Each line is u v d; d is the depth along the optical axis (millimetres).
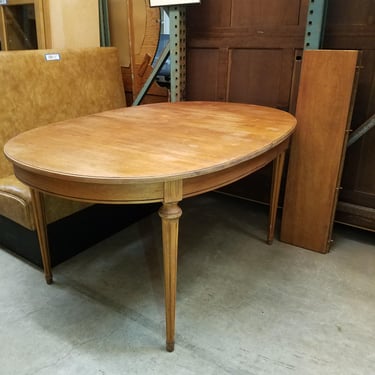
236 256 1977
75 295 1658
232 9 2188
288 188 2004
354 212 2070
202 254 1993
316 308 1584
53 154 1235
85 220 1951
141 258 1958
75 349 1361
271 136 1452
